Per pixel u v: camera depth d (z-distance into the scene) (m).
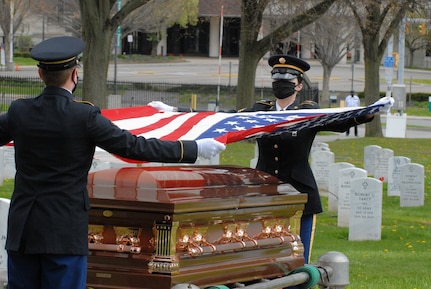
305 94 42.16
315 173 25.12
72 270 5.95
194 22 83.38
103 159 13.77
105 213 6.59
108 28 32.50
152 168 7.23
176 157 6.20
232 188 7.13
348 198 19.28
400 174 23.25
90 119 6.01
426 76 93.69
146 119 7.83
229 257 6.95
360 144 40.47
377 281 13.05
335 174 21.59
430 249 16.75
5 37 75.94
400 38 49.22
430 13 42.69
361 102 66.31
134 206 6.46
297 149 8.97
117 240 6.62
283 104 9.00
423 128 53.88
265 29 52.38
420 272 13.95
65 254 5.91
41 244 5.88
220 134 6.99
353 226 17.72
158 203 6.37
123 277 6.55
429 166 32.69
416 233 18.61
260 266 7.28
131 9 32.72
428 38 65.50
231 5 83.94
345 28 62.78
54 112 6.00
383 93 66.44
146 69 84.62
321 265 8.16
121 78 72.06
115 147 6.04
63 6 68.62
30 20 92.31
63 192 5.95
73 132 5.97
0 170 22.62
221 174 7.34
